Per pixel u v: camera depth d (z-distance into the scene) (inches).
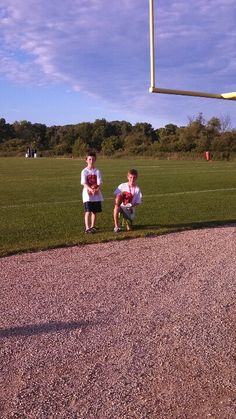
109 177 950.4
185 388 129.2
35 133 4308.6
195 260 262.4
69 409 118.8
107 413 117.3
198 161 1894.7
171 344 155.3
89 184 339.6
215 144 2246.6
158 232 341.7
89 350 150.3
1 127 4210.1
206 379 133.9
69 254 279.4
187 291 208.4
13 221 400.5
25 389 127.5
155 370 138.4
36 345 153.6
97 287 213.6
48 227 368.8
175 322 173.5
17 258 270.2
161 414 117.3
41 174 1098.7
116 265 252.5
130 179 343.9
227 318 177.8
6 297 200.2
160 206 494.3
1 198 592.1
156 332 164.6
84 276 231.5
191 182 813.2
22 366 139.7
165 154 2262.6
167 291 208.4
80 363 141.8
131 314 181.0
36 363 141.6
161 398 124.2
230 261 259.8
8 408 119.0
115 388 128.3
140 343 155.9
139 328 167.8
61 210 473.4
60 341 156.7
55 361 142.8
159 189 685.3
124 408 119.4
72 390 127.1
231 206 493.0
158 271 239.9
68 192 666.2
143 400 123.1
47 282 221.8
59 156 2925.7
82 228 363.3
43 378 133.0
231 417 116.2
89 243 309.1
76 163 1779.0
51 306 189.0
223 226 371.2
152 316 179.0
